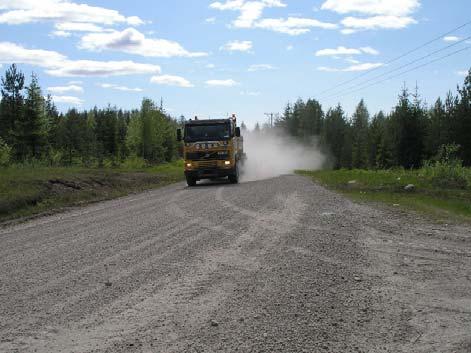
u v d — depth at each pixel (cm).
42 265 805
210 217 1273
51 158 4466
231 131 2575
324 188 2014
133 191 2345
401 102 6231
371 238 961
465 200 1600
